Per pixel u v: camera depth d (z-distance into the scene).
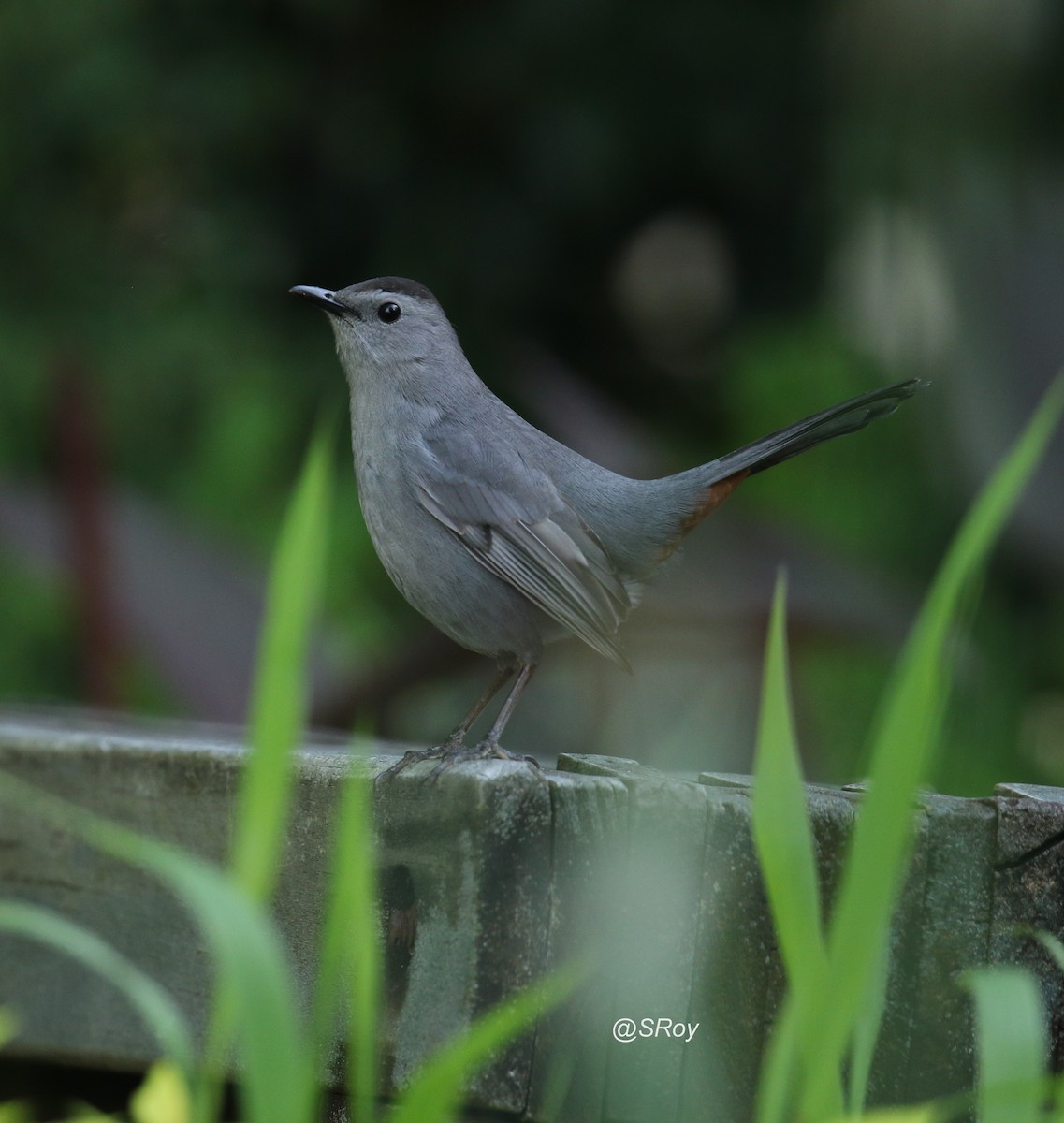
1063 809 4.57
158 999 3.12
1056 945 3.91
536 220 20.23
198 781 5.07
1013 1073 3.11
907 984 4.59
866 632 9.60
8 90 18.56
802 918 3.25
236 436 15.98
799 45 19.64
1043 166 15.05
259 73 19.05
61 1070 5.54
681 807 4.50
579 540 7.21
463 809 4.41
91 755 5.23
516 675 7.44
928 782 5.15
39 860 5.24
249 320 18.28
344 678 9.54
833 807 4.62
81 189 18.91
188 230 18.34
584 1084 4.43
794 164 20.06
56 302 17.92
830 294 17.27
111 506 10.28
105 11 18.77
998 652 13.86
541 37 19.61
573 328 20.34
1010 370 13.77
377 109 19.83
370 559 15.49
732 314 20.08
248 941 2.86
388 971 4.50
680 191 20.42
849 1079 4.55
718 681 12.26
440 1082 2.98
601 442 9.95
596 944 4.46
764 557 9.71
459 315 20.17
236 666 9.84
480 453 7.17
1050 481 12.91
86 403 10.45
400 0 19.69
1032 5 15.13
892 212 15.70
